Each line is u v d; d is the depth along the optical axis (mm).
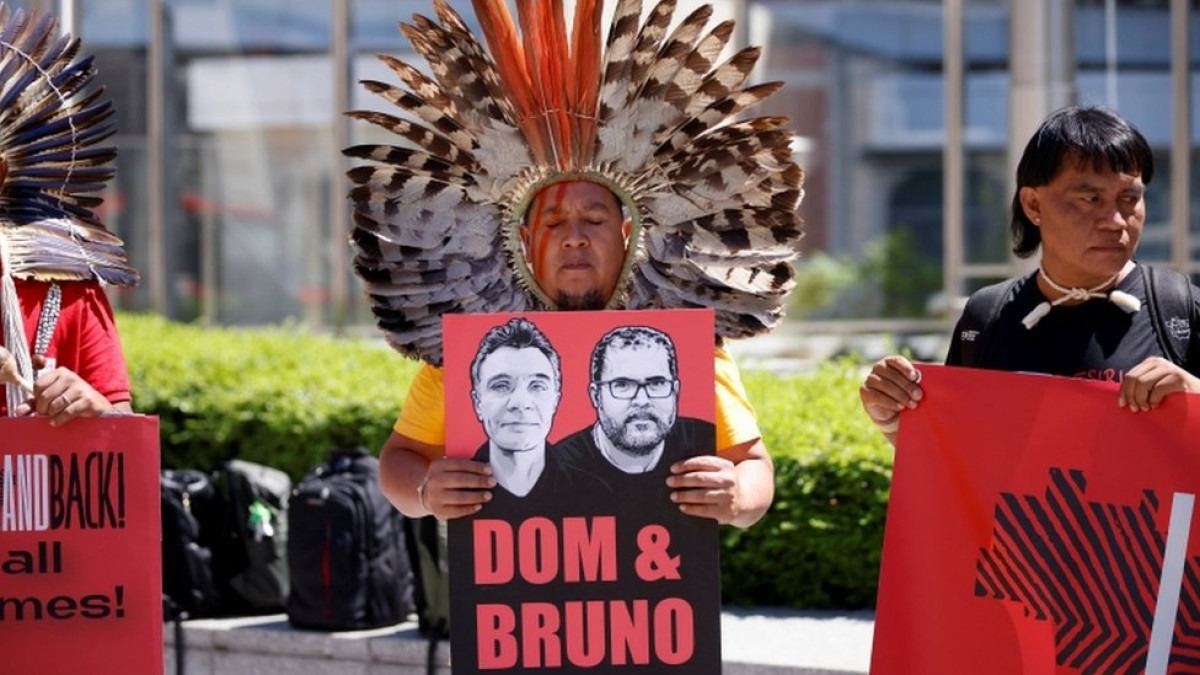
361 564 6215
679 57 3760
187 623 6461
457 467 3529
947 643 3678
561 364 3557
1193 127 12203
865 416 6836
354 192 3826
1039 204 3715
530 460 3559
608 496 3551
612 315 3561
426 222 3830
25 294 4035
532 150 3781
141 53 12977
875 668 3725
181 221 13008
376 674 6086
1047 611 3625
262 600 6574
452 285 3828
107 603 3855
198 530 6543
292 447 7621
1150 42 12273
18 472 3834
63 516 3844
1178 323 3699
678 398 3551
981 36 13438
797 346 12867
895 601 3717
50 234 4125
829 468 6316
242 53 12898
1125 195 3617
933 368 3695
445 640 6023
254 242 12953
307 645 6199
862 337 13273
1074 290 3711
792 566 6418
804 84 13492
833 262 13477
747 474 3666
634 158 3783
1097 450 3592
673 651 3553
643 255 3830
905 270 13430
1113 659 3598
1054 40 8766
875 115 13500
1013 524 3643
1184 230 12141
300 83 12828
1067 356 3717
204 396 7828
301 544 6250
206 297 12984
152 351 8625
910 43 13469
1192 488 3533
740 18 12703
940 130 13414
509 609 3557
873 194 13492
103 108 4266
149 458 3863
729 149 3773
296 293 12891
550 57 3752
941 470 3691
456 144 3805
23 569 3844
